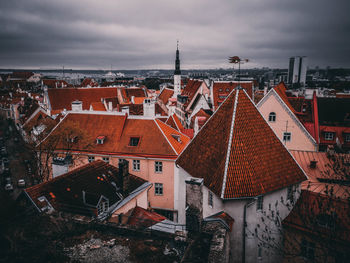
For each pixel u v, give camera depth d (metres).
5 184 53.12
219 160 23.28
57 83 175.75
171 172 38.97
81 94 90.62
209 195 23.50
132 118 43.34
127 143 41.25
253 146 23.38
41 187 24.86
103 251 17.17
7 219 19.16
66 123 41.59
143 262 16.36
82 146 41.69
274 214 22.92
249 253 22.58
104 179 28.73
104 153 40.75
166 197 39.78
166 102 117.62
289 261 22.56
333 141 44.59
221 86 85.31
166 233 19.08
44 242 17.53
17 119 105.75
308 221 21.09
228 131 23.75
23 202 23.16
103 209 24.48
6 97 132.38
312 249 21.31
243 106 24.64
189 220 19.81
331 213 19.30
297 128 44.16
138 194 29.91
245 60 25.61
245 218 21.77
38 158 41.00
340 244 18.47
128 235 18.84
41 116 78.88
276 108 44.38
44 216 20.31
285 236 22.86
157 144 40.06
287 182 23.27
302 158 30.86
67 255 16.67
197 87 93.25
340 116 46.72
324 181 26.53
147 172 39.66
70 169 39.31
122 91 99.94
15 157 71.62
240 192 21.20
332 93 87.38
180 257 16.77
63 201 24.09
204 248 16.94
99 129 43.59
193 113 80.75
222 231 18.14
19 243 17.14
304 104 49.59
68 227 19.27
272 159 23.75
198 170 24.88
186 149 27.94
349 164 22.67
